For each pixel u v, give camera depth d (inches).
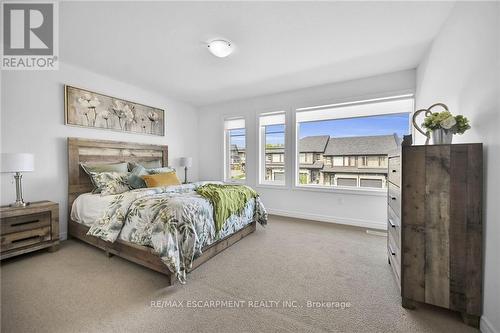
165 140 169.9
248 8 73.7
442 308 60.2
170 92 160.9
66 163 114.0
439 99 85.6
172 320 55.7
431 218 57.3
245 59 109.9
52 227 97.6
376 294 66.5
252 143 173.0
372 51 102.0
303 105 151.6
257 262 87.2
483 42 55.2
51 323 54.4
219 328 53.2
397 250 68.6
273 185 164.9
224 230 96.0
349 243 107.3
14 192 98.3
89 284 71.9
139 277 76.4
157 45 96.7
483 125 54.6
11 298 64.4
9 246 86.4
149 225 76.2
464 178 54.5
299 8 73.7
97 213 98.3
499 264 47.7
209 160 195.5
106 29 84.7
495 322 48.5
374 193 131.2
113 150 134.2
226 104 185.0
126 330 52.4
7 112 96.2
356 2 71.1
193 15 77.0
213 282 73.1
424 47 98.3
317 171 160.2
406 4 72.0
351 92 135.6
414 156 58.9
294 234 120.6
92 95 124.0
